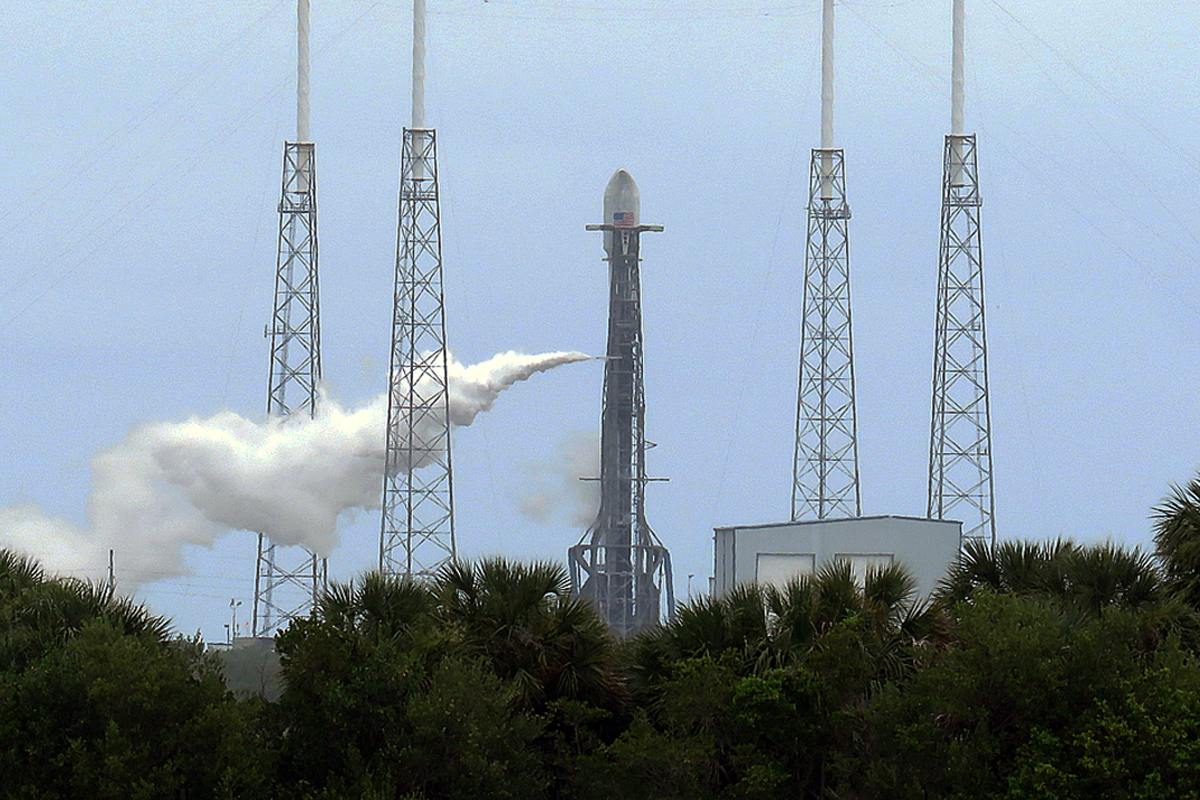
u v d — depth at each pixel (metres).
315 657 194.38
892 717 185.50
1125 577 197.25
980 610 187.38
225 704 188.50
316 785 193.12
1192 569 198.50
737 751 188.25
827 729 188.25
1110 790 178.38
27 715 185.00
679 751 187.50
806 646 191.50
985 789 181.38
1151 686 181.62
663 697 194.25
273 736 196.75
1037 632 183.88
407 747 189.00
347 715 192.62
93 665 185.12
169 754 187.12
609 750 193.12
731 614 195.88
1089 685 184.00
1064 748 181.88
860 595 196.75
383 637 198.00
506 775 192.25
